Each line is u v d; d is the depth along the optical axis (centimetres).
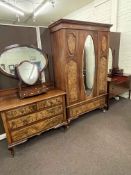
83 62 215
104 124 227
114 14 319
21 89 187
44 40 212
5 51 177
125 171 138
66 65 195
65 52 188
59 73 212
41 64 207
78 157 161
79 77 215
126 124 225
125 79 291
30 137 188
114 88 280
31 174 142
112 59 327
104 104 270
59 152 171
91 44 216
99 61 232
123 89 305
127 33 308
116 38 319
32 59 200
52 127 200
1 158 167
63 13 463
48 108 189
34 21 542
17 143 170
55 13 460
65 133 208
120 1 305
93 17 385
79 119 247
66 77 199
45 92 199
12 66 187
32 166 152
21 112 165
